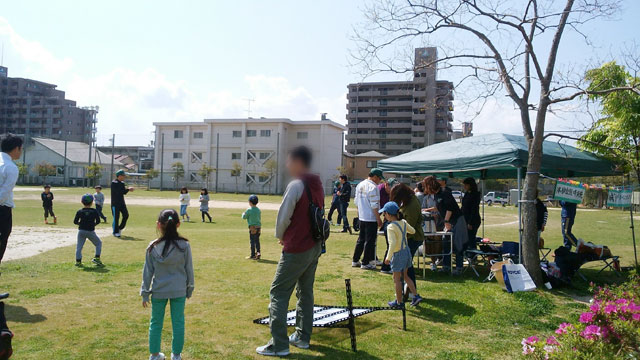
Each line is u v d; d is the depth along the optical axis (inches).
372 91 3351.4
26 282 271.3
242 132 2915.8
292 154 167.6
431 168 352.2
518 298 254.4
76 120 4313.5
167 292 154.6
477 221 359.6
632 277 241.8
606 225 878.4
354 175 3161.9
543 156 310.0
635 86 263.9
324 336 190.5
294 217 166.9
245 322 205.9
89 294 246.8
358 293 264.8
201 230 625.3
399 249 220.4
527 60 301.0
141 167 3959.2
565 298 263.4
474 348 179.5
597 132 343.0
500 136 340.2
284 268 166.4
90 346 170.1
